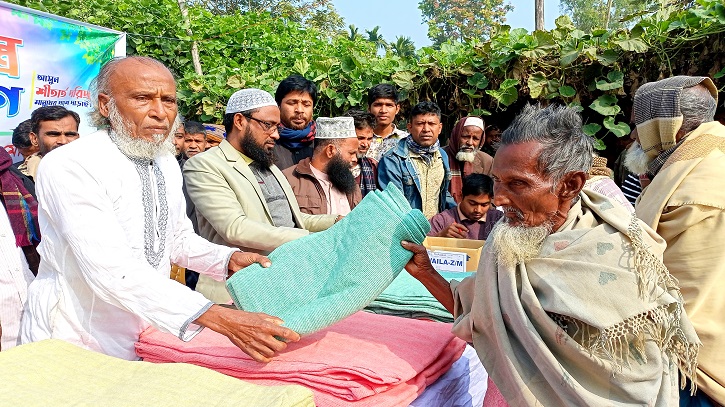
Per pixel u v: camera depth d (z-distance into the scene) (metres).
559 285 1.32
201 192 2.39
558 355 1.35
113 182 1.64
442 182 4.14
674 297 1.37
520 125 1.36
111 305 1.68
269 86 6.21
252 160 2.67
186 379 1.23
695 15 4.09
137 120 1.67
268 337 1.39
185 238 1.97
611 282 1.28
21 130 3.64
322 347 1.54
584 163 1.34
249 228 2.26
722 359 1.65
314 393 1.37
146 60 1.70
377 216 1.60
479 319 1.49
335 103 5.64
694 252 1.69
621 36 4.44
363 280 1.54
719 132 1.82
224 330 1.42
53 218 1.59
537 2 7.48
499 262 1.41
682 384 1.39
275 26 9.77
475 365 1.85
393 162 4.04
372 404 1.33
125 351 1.71
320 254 1.63
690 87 1.89
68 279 1.67
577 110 1.38
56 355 1.38
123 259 1.53
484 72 4.96
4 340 2.44
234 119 2.60
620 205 1.43
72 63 4.50
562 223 1.41
